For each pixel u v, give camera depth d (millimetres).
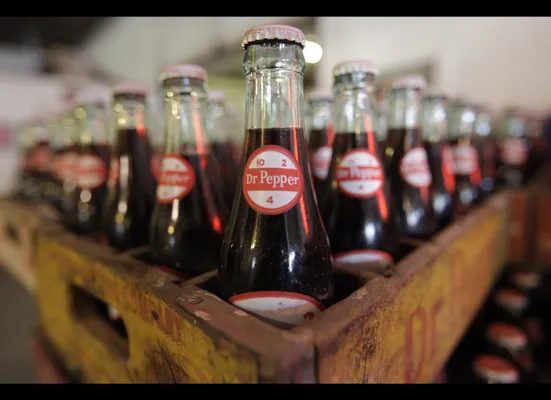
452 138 480
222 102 406
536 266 518
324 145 342
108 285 227
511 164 600
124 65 1344
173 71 238
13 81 1036
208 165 269
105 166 374
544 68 676
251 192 189
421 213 307
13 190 887
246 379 135
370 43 843
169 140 254
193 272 246
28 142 796
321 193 274
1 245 556
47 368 341
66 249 283
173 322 171
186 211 248
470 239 319
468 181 462
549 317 524
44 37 1084
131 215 293
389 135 323
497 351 443
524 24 684
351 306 165
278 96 191
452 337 290
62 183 522
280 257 182
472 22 734
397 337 198
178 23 1116
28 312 641
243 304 182
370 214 246
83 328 287
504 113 668
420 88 303
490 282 414
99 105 373
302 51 186
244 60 185
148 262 254
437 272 245
